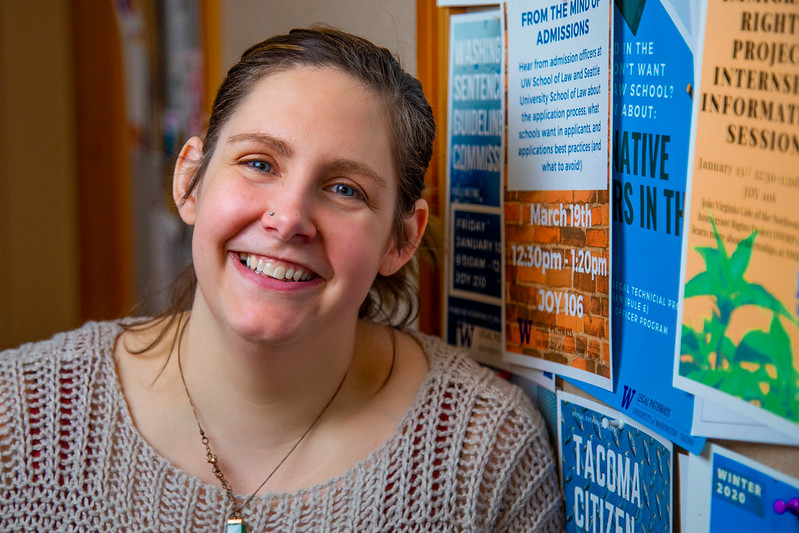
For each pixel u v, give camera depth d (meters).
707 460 0.73
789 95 0.60
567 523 0.96
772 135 0.62
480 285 1.07
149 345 0.97
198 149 0.95
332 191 0.83
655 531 0.79
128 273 1.85
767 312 0.63
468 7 1.03
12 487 0.88
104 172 1.87
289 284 0.81
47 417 0.90
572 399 0.93
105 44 1.80
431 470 0.90
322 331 0.86
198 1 1.60
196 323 0.91
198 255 0.84
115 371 0.94
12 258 1.91
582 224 0.87
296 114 0.81
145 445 0.89
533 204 0.95
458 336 1.13
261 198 0.81
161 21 1.68
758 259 0.64
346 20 1.30
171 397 0.92
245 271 0.83
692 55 0.71
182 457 0.91
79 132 1.90
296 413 0.90
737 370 0.67
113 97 1.80
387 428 0.93
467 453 0.92
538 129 0.93
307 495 0.89
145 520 0.88
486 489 0.92
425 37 1.14
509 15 0.95
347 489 0.89
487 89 1.01
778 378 0.63
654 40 0.75
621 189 0.82
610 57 0.80
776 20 0.61
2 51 1.82
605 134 0.82
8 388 0.91
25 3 1.82
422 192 1.08
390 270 0.96
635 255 0.80
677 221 0.74
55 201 1.95
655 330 0.78
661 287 0.77
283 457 0.91
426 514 0.89
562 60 0.87
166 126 1.70
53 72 1.88
